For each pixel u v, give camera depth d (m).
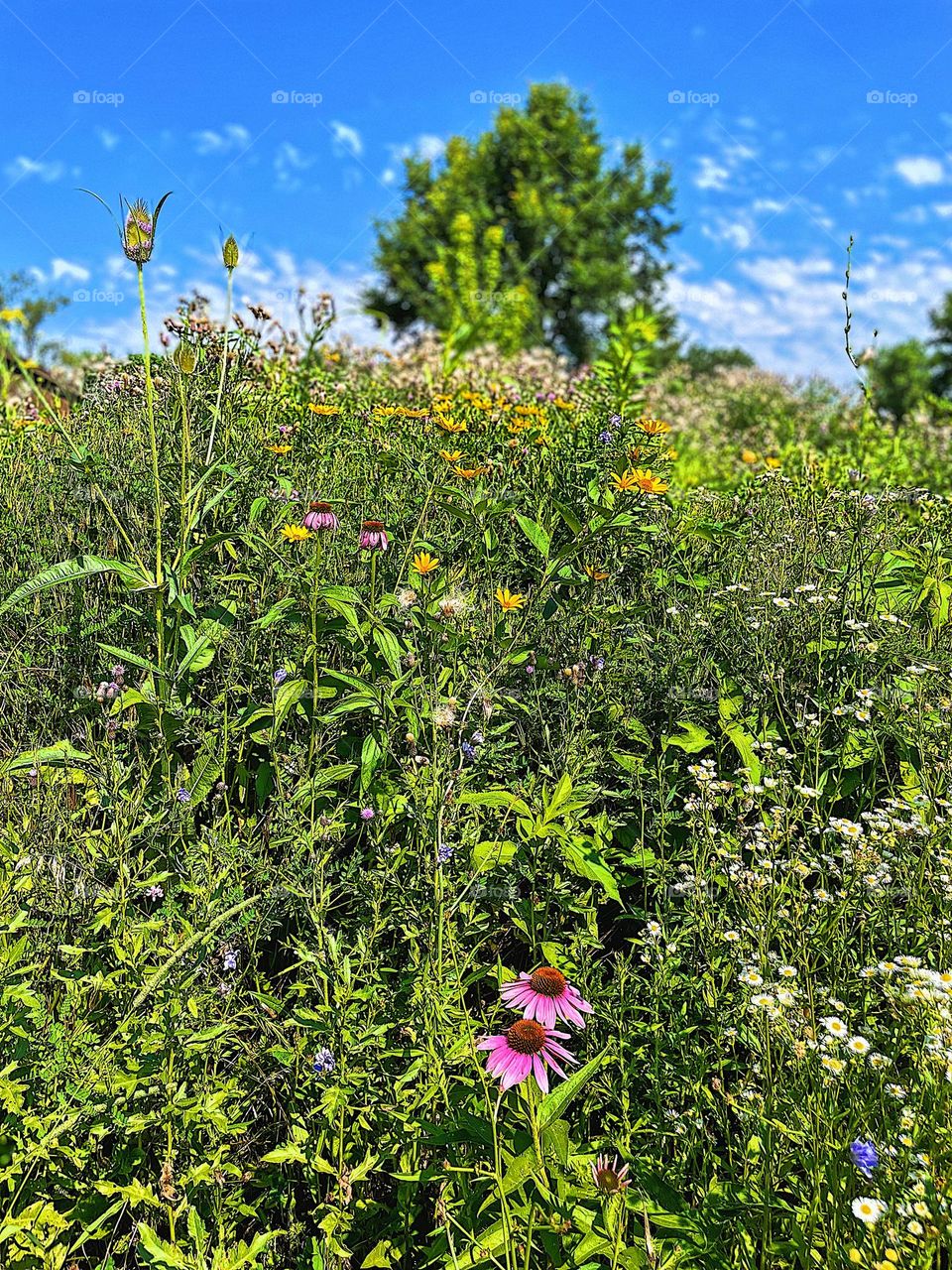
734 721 3.03
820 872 2.39
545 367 9.77
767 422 12.11
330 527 2.98
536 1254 1.77
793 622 3.39
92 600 3.51
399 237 28.55
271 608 3.10
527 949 2.71
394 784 2.66
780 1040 1.94
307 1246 1.88
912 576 3.69
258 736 2.80
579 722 2.92
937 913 2.36
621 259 31.08
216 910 2.11
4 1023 1.86
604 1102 2.13
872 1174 1.70
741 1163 1.95
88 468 3.52
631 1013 2.26
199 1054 2.03
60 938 2.23
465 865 2.40
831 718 3.07
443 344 9.80
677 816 2.64
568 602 3.42
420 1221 2.00
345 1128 2.02
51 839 2.41
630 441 4.25
